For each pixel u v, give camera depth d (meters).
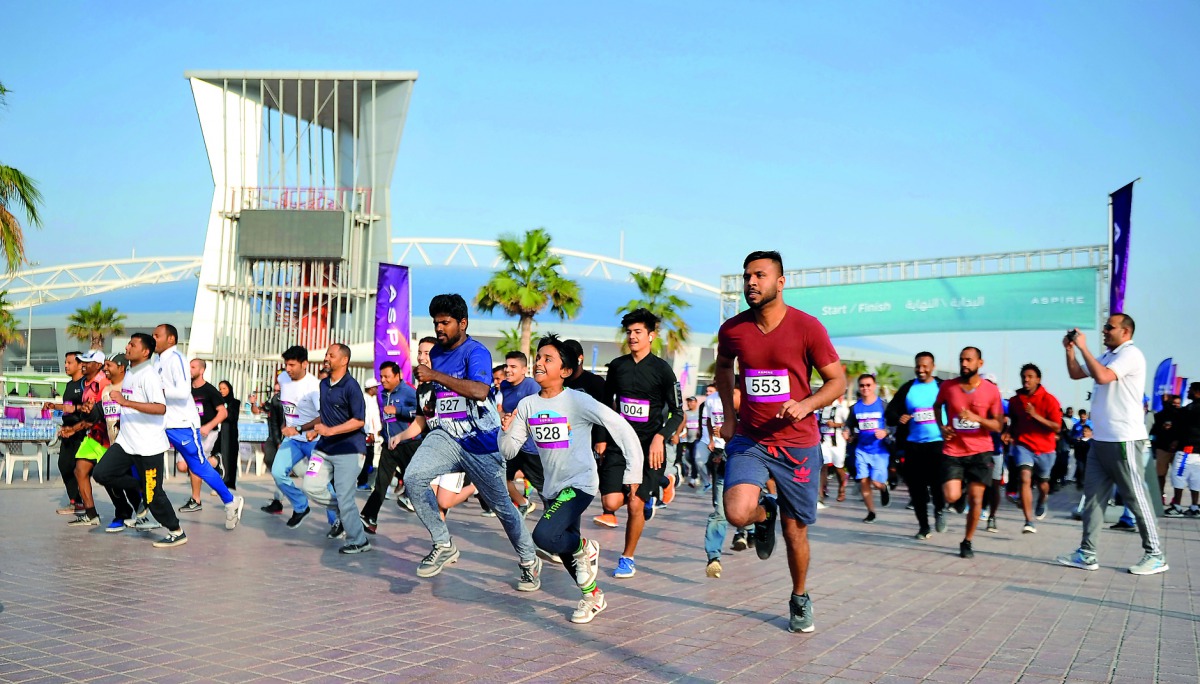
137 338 8.37
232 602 5.96
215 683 4.13
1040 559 8.94
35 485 14.99
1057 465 20.39
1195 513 14.64
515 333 45.19
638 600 6.36
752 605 6.25
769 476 5.28
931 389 10.59
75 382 10.46
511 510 6.50
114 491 9.39
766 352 5.17
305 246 32.91
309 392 9.46
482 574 7.30
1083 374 8.41
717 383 5.47
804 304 29.41
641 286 38.53
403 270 16.70
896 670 4.59
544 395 5.98
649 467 7.36
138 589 6.34
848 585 7.19
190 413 9.41
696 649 4.95
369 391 16.62
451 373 6.41
